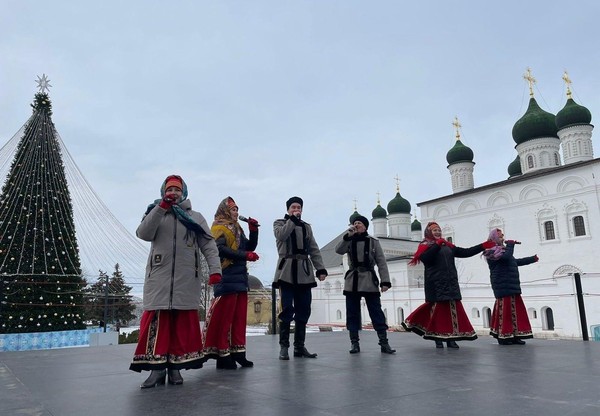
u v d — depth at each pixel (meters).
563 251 30.77
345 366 4.36
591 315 23.61
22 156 14.00
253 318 41.66
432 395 2.92
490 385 3.23
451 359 4.76
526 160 37.72
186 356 3.60
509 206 34.44
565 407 2.54
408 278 38.78
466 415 2.39
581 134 34.88
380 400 2.79
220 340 4.34
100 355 5.82
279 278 5.16
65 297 13.63
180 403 2.85
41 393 3.24
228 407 2.70
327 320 46.09
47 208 13.73
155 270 3.62
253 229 4.82
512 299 6.41
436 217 39.88
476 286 33.97
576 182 30.69
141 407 2.76
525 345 6.15
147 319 3.64
